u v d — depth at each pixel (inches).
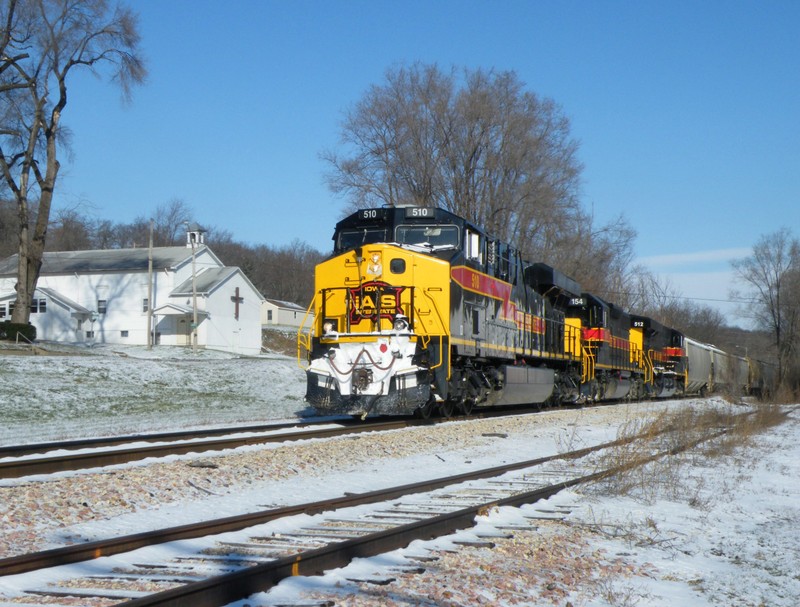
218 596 224.7
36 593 234.5
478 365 841.5
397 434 664.4
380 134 1737.2
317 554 263.4
